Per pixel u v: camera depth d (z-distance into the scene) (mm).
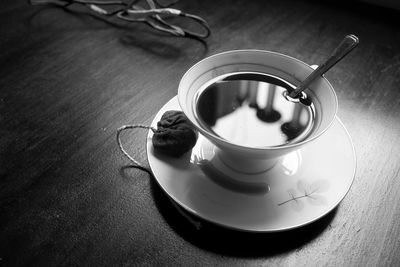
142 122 355
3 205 294
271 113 308
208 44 443
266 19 482
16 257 267
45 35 450
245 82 326
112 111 365
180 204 276
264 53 320
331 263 266
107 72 406
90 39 448
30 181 309
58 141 338
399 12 489
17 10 486
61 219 286
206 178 293
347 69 413
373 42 447
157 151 306
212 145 316
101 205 295
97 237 277
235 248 272
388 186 310
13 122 353
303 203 280
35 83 391
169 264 265
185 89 295
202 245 274
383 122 361
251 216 271
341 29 466
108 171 316
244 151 262
